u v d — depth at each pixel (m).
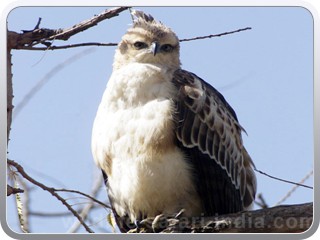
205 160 11.05
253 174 12.02
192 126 11.03
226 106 12.10
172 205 10.92
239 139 11.90
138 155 10.76
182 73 11.57
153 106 10.88
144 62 12.20
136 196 10.92
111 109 11.15
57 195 9.12
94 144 11.30
